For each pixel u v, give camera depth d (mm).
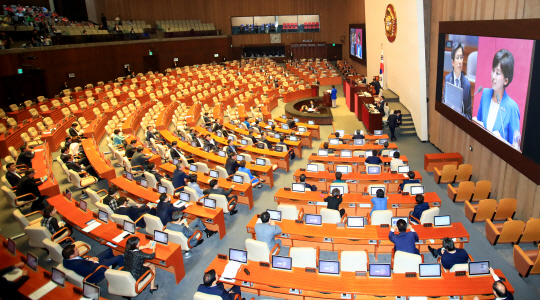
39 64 22953
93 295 6531
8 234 10039
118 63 31859
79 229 8961
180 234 8250
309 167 12047
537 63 7938
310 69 37156
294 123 18906
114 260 8039
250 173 11992
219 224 9594
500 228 8969
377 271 6504
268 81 32250
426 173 13617
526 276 7750
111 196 9953
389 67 23000
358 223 8297
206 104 25453
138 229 9508
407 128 18312
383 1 23578
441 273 6484
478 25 10852
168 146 15812
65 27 29609
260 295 7176
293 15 45344
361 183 11531
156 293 7844
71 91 25750
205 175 12383
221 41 44000
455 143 14086
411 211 9695
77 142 15859
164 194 9430
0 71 19859
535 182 8258
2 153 15500
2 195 12438
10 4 30203
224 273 6844
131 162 13305
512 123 9125
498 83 9797
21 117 19641
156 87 29859
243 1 44750
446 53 13875
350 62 39438
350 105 23219
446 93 14094
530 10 8625
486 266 6375
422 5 15586
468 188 10820
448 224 8250
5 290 6762
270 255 7566
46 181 11641
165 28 40188
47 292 6719
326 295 6508
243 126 18703
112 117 21625
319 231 8172
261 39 46000
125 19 41656
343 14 42062
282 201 10367
